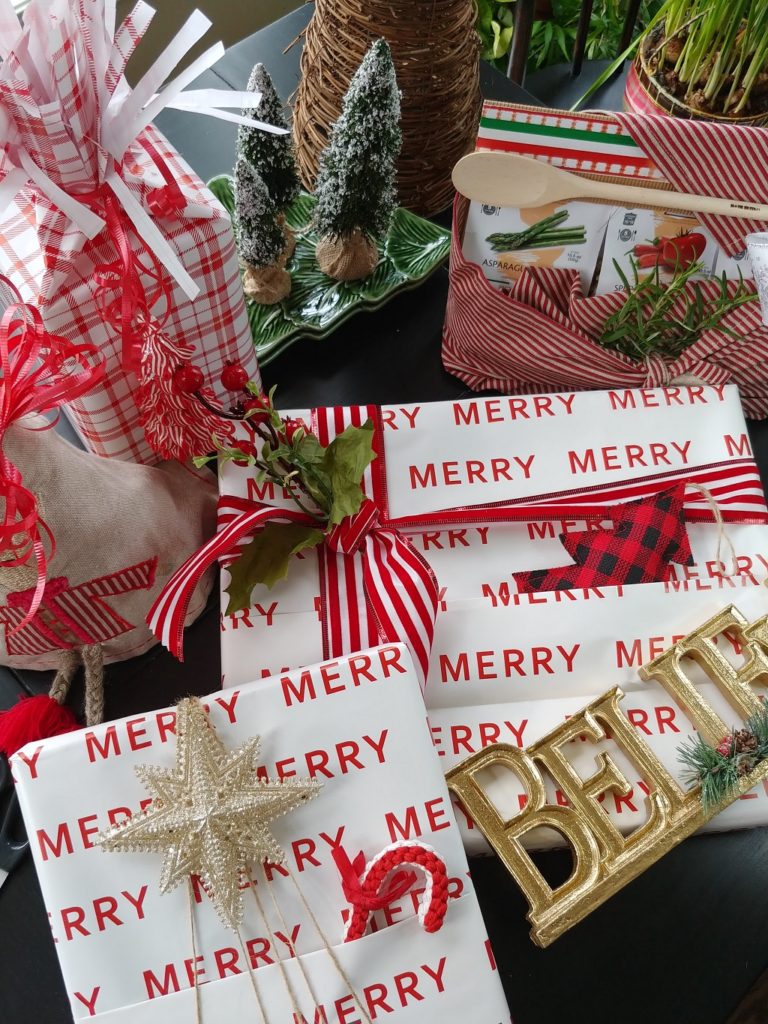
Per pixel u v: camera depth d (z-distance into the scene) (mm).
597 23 1122
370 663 496
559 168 599
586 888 507
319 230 733
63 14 437
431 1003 454
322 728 486
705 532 626
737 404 651
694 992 558
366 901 447
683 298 682
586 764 554
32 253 518
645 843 518
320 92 760
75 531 536
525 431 634
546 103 980
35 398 469
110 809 467
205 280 572
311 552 592
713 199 604
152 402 527
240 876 458
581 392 652
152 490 602
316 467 564
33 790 466
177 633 544
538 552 616
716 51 694
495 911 574
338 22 707
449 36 706
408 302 801
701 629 573
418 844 462
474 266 644
